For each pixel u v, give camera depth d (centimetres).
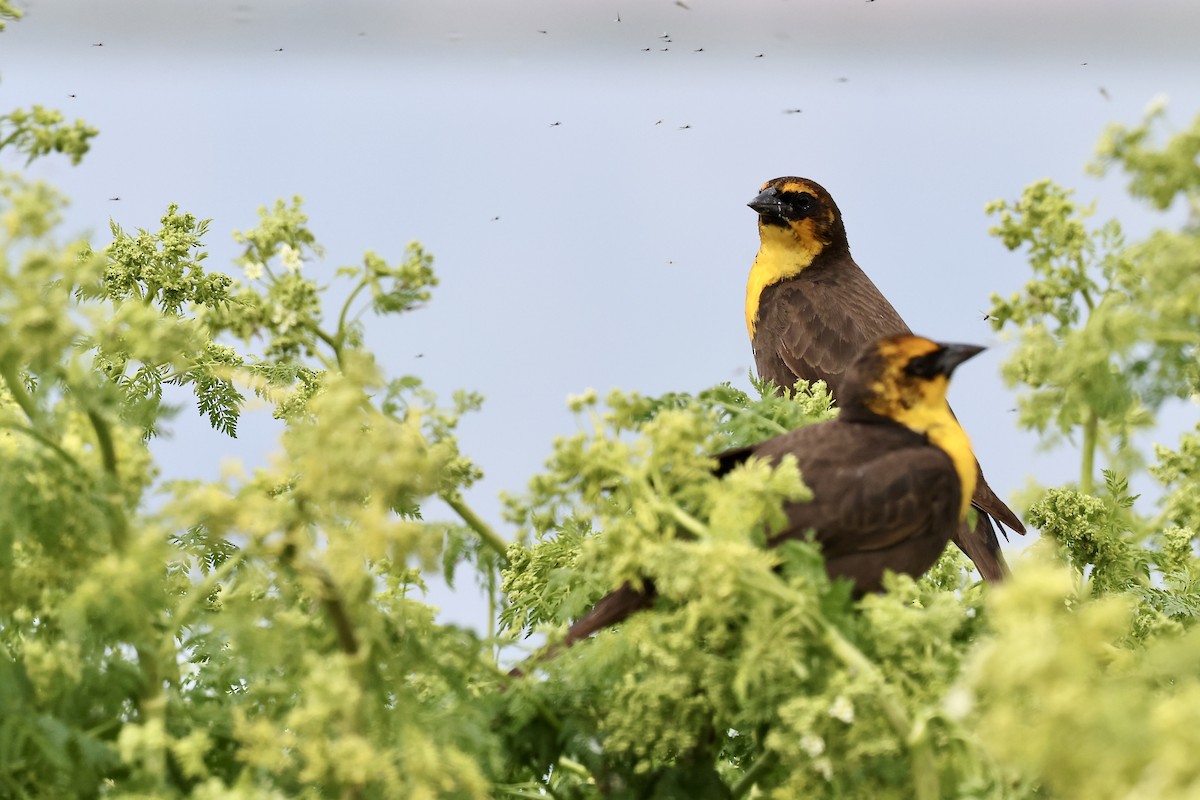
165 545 670
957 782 658
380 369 672
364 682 643
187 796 635
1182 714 468
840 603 658
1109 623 487
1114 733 475
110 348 765
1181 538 980
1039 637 488
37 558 675
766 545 780
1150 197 705
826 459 941
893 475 932
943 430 991
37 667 640
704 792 738
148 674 657
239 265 794
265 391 857
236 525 633
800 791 659
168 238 1101
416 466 637
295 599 726
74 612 618
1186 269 701
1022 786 648
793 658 639
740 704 698
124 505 674
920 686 670
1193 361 741
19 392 682
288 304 778
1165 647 606
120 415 777
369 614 658
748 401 995
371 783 617
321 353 794
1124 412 763
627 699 707
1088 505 955
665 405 892
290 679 670
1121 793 471
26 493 643
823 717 640
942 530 963
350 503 632
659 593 781
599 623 796
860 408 995
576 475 713
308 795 625
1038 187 793
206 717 680
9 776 643
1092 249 784
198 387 1044
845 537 923
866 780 653
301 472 661
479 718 677
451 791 647
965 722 641
